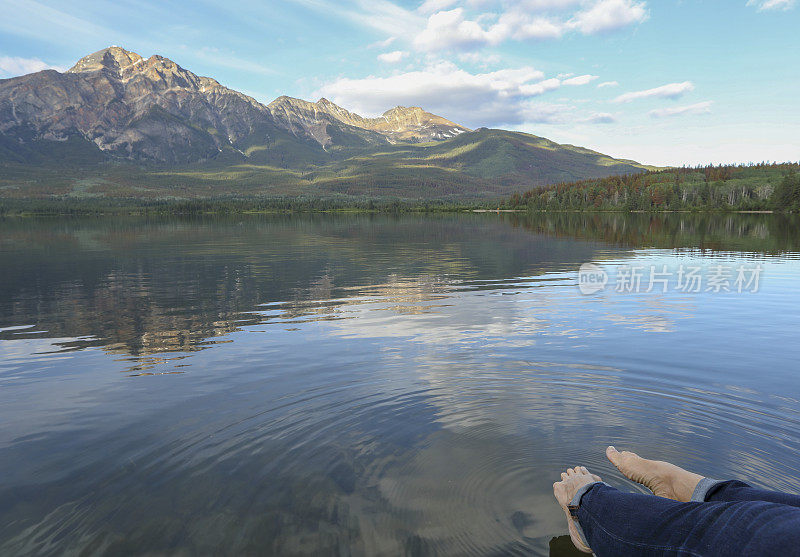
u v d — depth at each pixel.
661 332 9.00
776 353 7.52
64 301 13.10
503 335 8.86
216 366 7.21
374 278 17.25
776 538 1.69
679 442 4.43
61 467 4.27
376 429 4.85
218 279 17.27
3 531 3.38
